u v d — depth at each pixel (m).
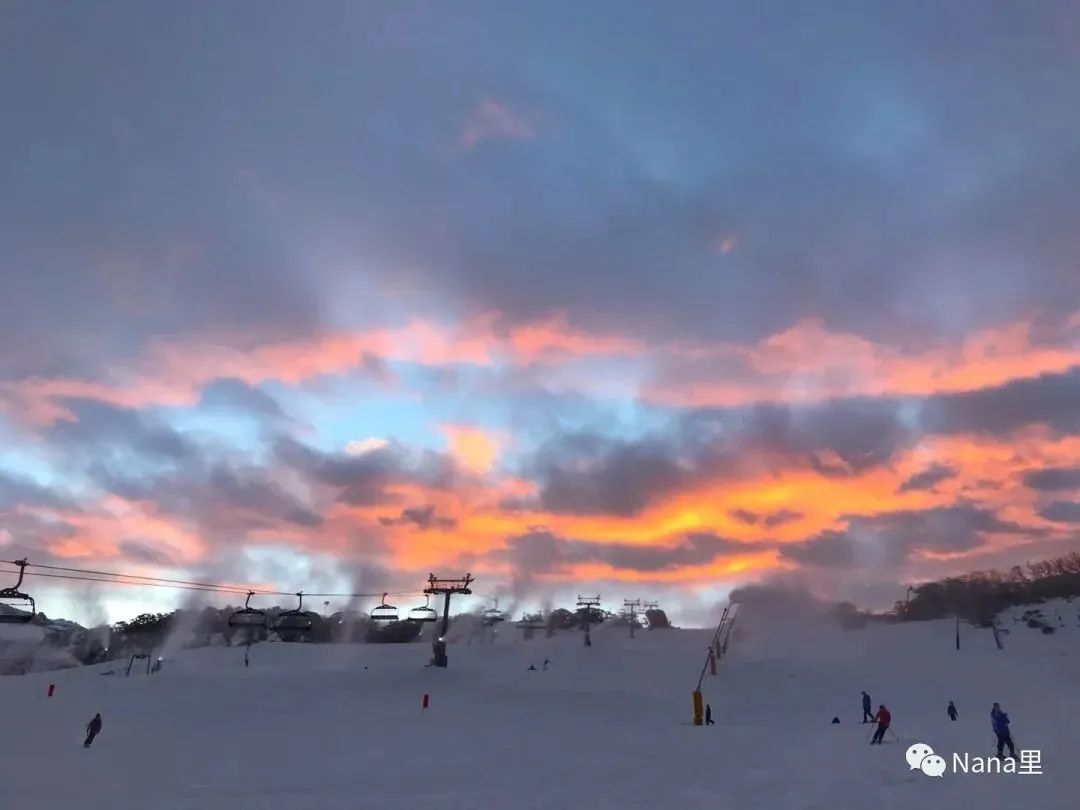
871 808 23.17
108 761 38.44
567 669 95.00
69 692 71.75
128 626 157.12
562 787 29.75
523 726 53.97
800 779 29.06
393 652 121.69
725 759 35.28
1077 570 145.12
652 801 26.08
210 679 79.44
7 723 53.69
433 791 29.56
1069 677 77.38
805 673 85.50
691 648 115.12
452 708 64.06
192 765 37.22
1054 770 28.08
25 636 142.88
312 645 128.25
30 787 31.06
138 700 66.44
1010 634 113.62
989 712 59.19
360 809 25.91
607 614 148.00
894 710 63.84
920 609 142.88
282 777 33.75
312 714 60.25
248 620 77.69
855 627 132.50
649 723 57.12
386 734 49.38
